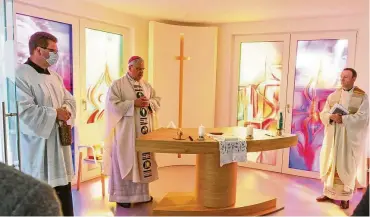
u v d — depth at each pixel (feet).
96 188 11.55
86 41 11.82
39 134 6.92
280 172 14.06
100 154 11.71
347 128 9.82
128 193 9.98
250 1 10.54
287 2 10.55
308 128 13.34
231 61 14.66
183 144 8.33
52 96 7.34
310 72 13.16
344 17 12.28
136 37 13.75
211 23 14.58
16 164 5.41
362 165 10.19
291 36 13.37
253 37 14.20
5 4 5.21
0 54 5.25
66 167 7.47
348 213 9.77
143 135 9.14
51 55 7.24
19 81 6.82
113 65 13.14
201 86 14.64
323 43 12.82
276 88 13.89
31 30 9.80
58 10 10.41
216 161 9.13
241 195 10.34
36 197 2.10
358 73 12.24
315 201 10.71
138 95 9.97
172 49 14.24
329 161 10.24
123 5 11.63
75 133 11.54
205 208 9.30
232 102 14.87
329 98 10.50
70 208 7.65
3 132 5.20
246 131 9.86
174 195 10.23
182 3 11.09
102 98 12.74
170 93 14.40
